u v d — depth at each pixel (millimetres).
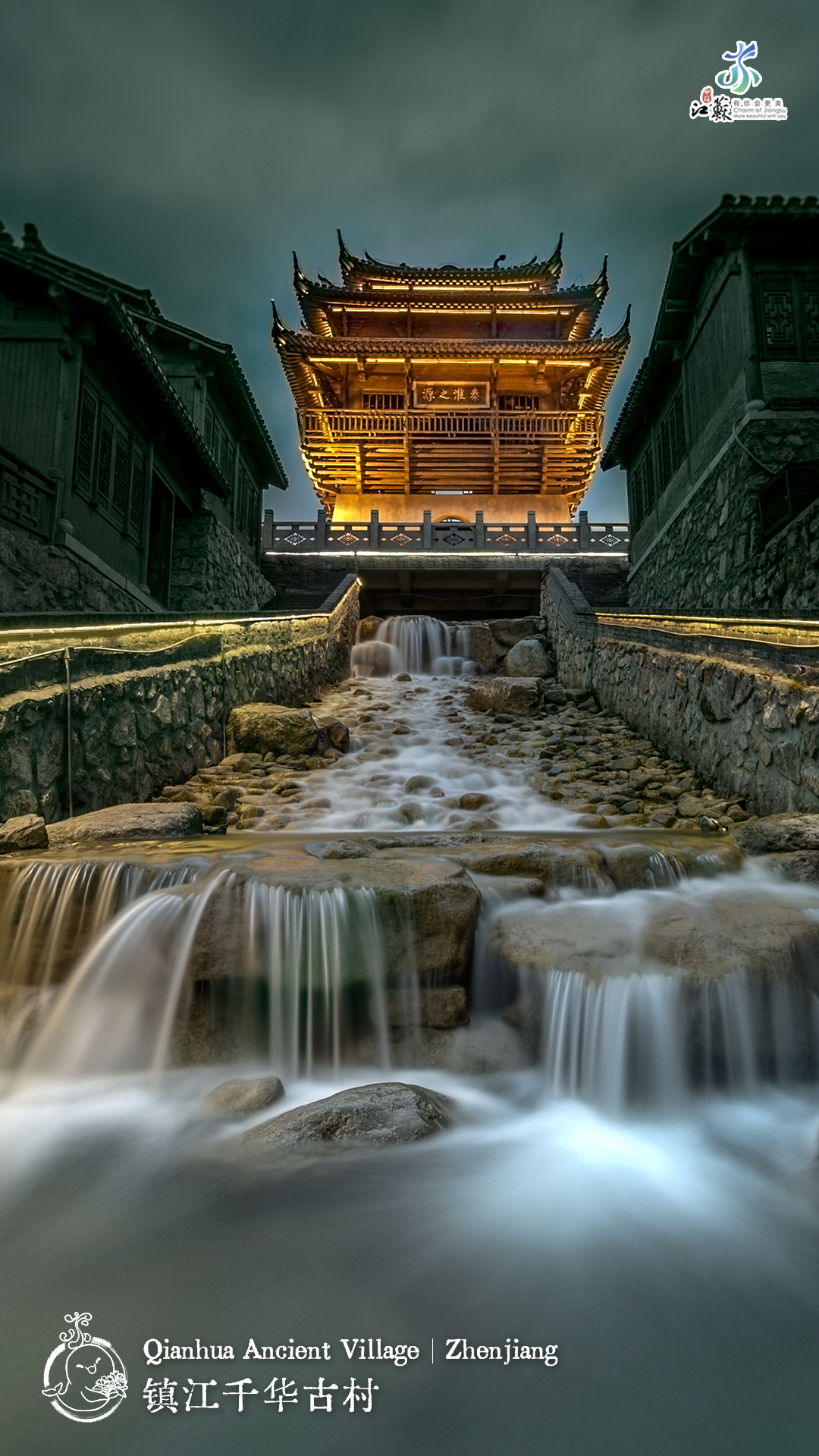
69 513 11703
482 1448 1860
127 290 16703
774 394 13086
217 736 9781
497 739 11219
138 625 7816
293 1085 3957
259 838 6281
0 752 5547
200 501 18266
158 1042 4133
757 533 12656
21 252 11188
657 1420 1934
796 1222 2779
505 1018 4168
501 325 34250
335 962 4125
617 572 22016
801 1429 1920
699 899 4734
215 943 4172
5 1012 4219
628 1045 3754
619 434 20594
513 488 35219
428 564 21891
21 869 4535
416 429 32844
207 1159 3141
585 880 5012
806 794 6363
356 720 12336
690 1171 3145
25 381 11703
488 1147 3312
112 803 7160
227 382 19172
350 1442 1882
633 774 8945
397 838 6148
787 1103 3830
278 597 22734
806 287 13531
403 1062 4043
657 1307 2322
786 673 6801
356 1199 2861
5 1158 3189
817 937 4207
